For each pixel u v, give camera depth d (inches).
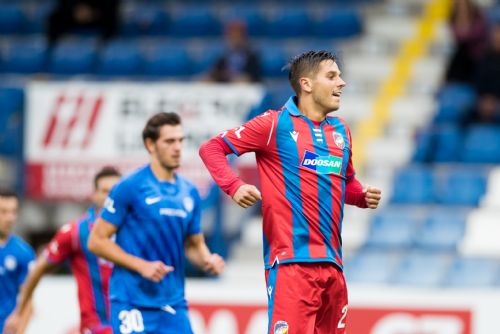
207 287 1059.3
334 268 606.2
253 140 607.8
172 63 1599.4
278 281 596.4
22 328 855.7
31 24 1781.5
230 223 1282.0
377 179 1380.4
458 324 1026.1
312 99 615.5
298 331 589.6
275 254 600.7
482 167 1363.2
